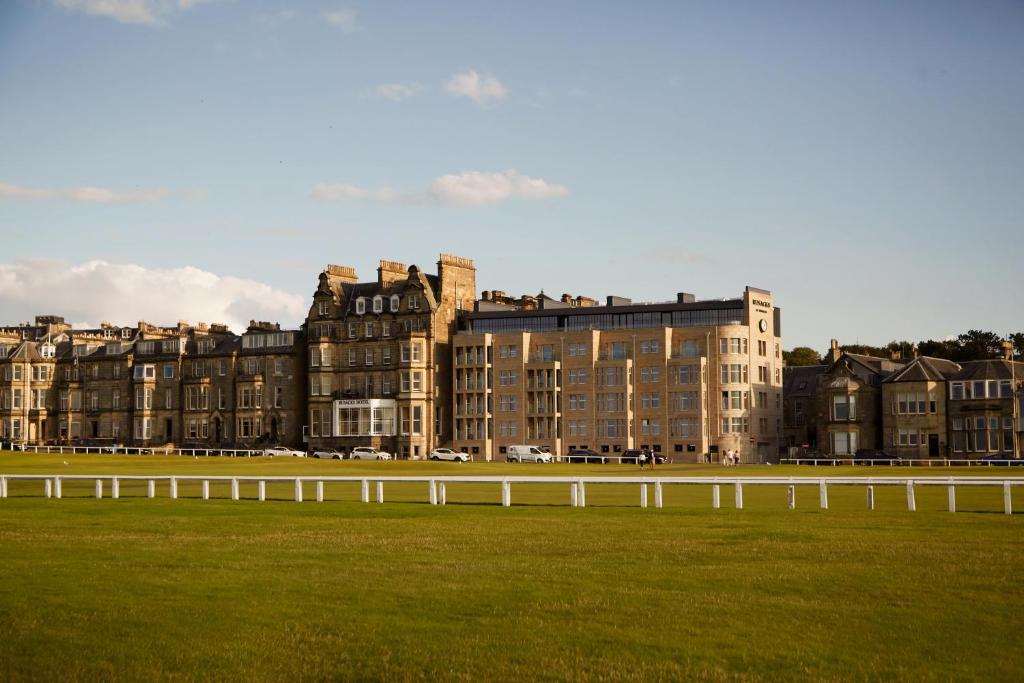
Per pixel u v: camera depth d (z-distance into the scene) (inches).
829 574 1603.1
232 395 7716.5
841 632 1333.7
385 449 7214.6
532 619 1393.9
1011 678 1195.3
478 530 2062.0
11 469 4751.5
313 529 2105.1
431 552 1809.8
